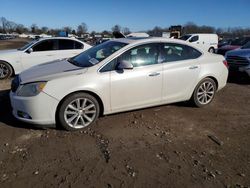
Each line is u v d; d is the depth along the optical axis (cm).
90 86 441
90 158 366
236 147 410
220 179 328
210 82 580
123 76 468
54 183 312
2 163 348
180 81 530
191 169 346
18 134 430
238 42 1777
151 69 493
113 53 471
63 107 433
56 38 941
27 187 303
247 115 550
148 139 427
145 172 338
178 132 457
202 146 410
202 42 2455
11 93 457
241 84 859
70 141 413
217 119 523
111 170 340
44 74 448
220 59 593
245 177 333
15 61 889
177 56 531
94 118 462
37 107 420
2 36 8144
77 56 554
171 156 377
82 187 306
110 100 466
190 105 589
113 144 407
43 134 433
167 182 319
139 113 536
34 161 354
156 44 507
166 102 531
